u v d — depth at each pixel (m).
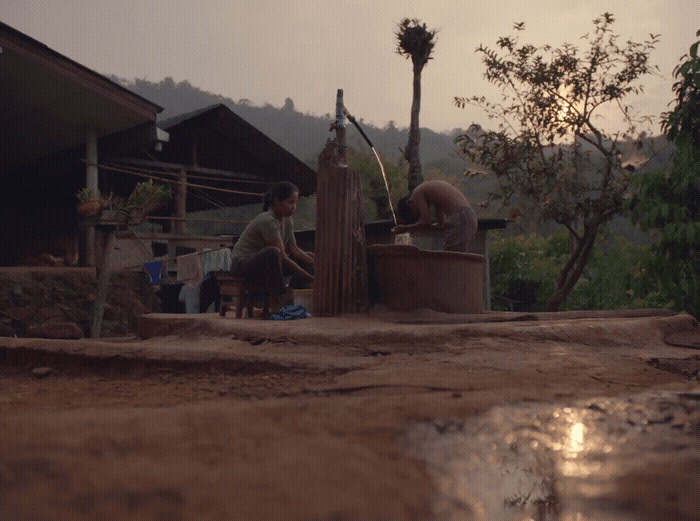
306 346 3.66
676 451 1.56
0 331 11.20
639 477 1.38
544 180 11.95
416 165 14.25
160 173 14.97
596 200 11.34
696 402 2.09
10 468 1.28
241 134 16.16
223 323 4.34
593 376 2.85
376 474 1.35
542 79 11.32
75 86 12.27
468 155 12.14
